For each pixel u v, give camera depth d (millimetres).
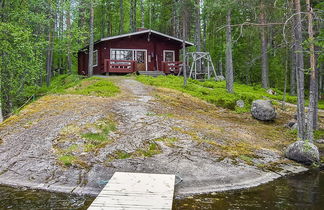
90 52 22891
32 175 7488
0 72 14023
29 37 14945
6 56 14156
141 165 7895
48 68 24922
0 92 14141
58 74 34031
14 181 7254
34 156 8414
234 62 31266
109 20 41250
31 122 11008
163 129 10352
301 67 10844
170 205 5586
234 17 20828
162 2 36062
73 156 8320
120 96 14992
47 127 10328
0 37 13844
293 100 20516
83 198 6383
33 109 12734
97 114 11398
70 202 6145
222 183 7242
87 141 9227
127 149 8742
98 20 40531
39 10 19219
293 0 11633
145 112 12211
